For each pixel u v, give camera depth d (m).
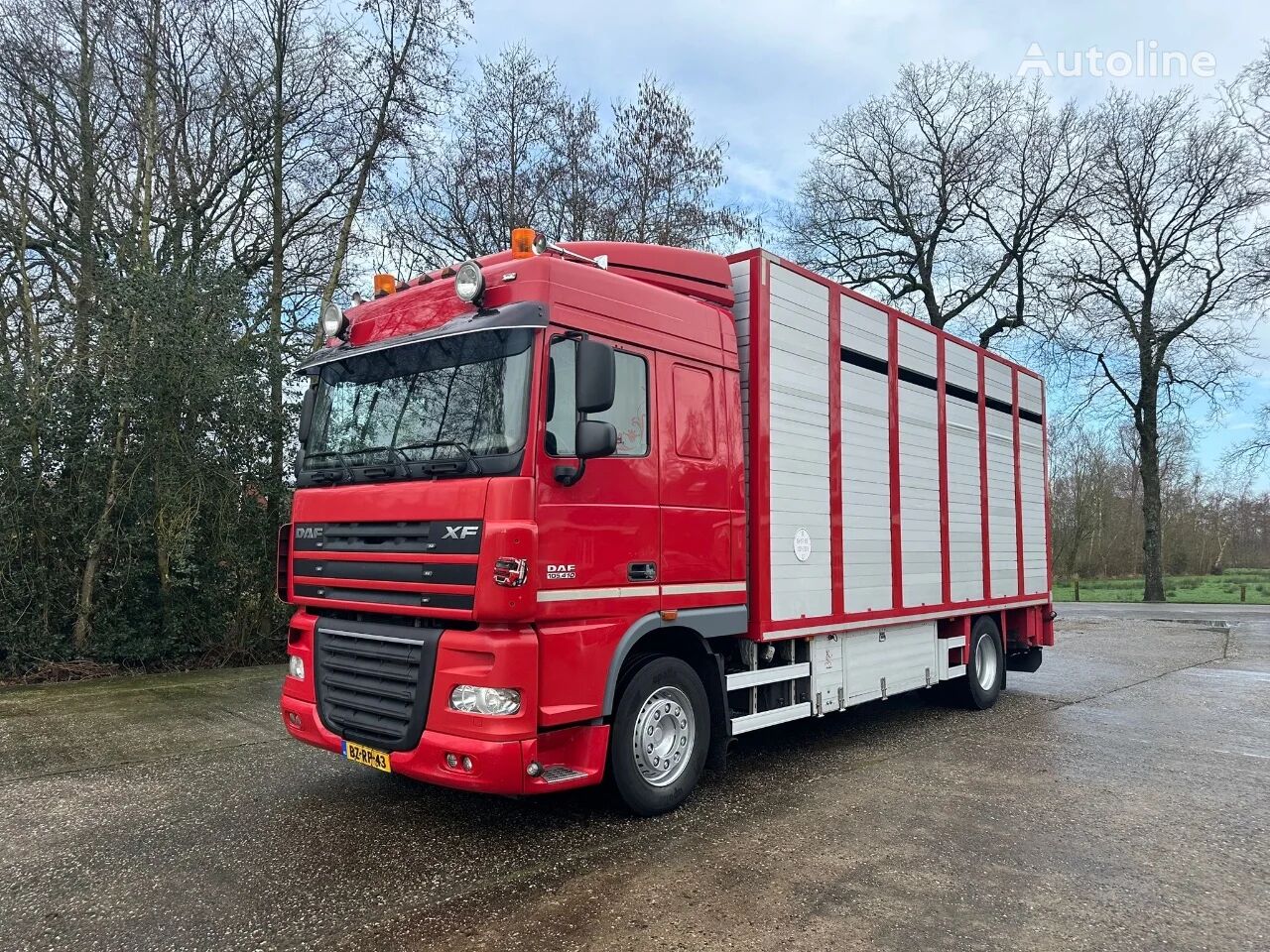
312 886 3.93
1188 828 4.82
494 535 4.06
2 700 8.52
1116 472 43.12
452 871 4.11
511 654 4.07
